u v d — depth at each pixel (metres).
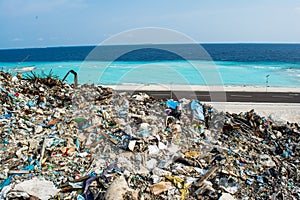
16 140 6.61
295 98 21.23
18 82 10.38
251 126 9.31
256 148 7.81
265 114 15.73
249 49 131.00
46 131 7.21
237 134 8.51
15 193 4.68
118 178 5.13
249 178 6.15
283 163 7.05
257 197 5.51
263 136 8.82
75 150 6.48
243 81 33.84
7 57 99.69
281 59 77.38
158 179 5.57
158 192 5.16
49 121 7.79
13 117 7.65
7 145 6.36
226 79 35.78
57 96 9.86
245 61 69.56
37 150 6.21
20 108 8.32
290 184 6.11
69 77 26.83
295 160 7.33
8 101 8.45
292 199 5.56
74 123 7.70
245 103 19.23
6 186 4.93
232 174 6.05
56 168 5.70
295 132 9.08
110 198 4.63
